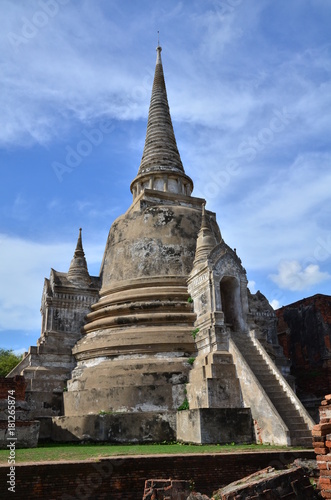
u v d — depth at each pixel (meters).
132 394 19.69
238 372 19.05
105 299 25.64
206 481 12.38
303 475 10.24
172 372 20.39
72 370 23.80
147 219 26.89
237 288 22.70
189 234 26.48
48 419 20.38
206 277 22.27
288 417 16.62
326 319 28.58
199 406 18.77
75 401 21.06
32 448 16.14
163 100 35.25
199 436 16.66
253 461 13.14
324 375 27.12
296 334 30.20
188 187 32.25
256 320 28.89
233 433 17.08
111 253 27.67
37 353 24.14
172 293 23.81
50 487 11.05
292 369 29.67
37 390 22.97
